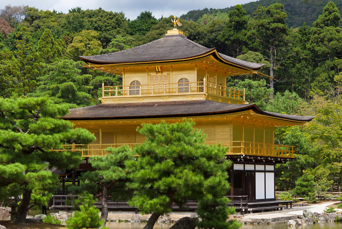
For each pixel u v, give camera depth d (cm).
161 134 2981
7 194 3225
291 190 6531
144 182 2897
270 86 11000
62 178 4819
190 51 4975
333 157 6212
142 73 5128
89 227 3031
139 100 4988
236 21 11600
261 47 11575
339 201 5878
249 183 4656
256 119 4612
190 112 4359
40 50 9525
